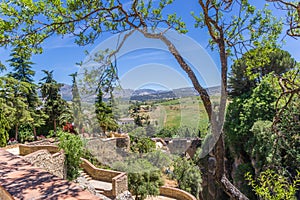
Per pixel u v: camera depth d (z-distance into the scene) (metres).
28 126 18.75
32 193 1.35
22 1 3.10
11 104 15.32
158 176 9.12
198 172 9.66
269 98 13.51
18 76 18.38
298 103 5.31
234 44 4.55
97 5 3.69
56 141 14.73
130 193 9.56
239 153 15.23
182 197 9.94
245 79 15.98
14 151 13.05
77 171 10.51
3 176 1.65
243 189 12.62
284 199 3.44
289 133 6.12
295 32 4.39
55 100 19.42
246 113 14.62
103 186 10.05
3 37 3.31
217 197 11.62
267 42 4.57
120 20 3.59
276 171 8.65
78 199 1.26
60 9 3.47
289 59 14.73
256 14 4.42
